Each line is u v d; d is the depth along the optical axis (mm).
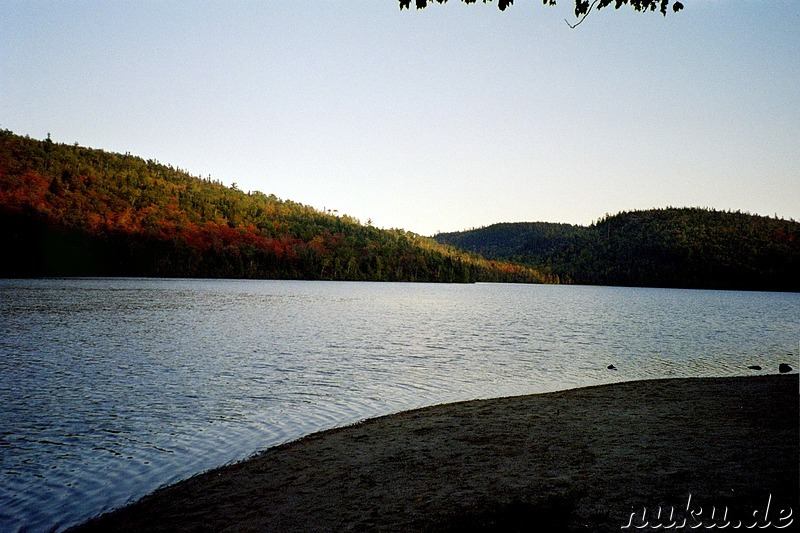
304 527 6578
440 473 8281
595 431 10414
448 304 72562
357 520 6645
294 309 54188
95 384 17109
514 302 82500
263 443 11086
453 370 20844
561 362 23484
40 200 133875
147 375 18766
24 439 11312
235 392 16156
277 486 8297
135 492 8445
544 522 6082
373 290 112875
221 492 8195
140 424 12562
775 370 22016
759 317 54438
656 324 44719
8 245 111562
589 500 6645
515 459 8766
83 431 11961
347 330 35750
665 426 10531
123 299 59219
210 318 42062
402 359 23359
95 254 123062
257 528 6703
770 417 10969
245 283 124938
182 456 10266
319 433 11664
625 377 20000
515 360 23781
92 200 147250
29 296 59375
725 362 24156
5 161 153000
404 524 6383
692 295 122875
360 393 16328
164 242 134875
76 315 40875
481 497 7059
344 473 8672
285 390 16547
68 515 7613
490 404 14016
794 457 7809
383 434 11172
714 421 10797
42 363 20891
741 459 7859
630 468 7812
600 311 62438
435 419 12367
